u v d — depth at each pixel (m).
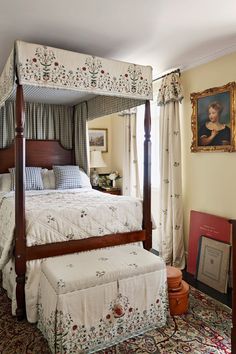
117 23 2.39
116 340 2.09
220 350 1.98
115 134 5.31
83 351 1.95
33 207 2.61
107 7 2.12
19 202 2.24
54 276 2.01
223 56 3.04
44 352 1.95
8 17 2.26
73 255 2.45
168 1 2.05
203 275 3.13
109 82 2.55
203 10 2.19
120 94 2.62
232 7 2.15
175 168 3.56
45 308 2.10
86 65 2.43
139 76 2.72
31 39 2.67
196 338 2.12
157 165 4.25
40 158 4.42
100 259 2.33
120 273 2.11
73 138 4.66
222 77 3.08
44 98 4.05
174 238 3.57
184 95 3.58
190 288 2.98
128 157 4.52
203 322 2.33
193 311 2.51
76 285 1.94
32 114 4.35
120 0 2.03
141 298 2.20
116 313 2.07
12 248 2.37
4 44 2.76
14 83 2.24
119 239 2.74
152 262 2.29
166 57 3.21
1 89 2.77
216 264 3.02
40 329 2.19
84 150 4.50
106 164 5.41
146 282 2.22
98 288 2.02
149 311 2.24
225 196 3.12
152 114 4.25
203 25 2.44
